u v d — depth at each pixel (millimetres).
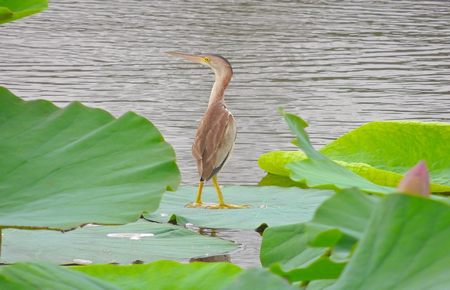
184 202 11211
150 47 24500
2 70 20719
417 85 20453
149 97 18328
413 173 3049
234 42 25594
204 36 26406
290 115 4598
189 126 15766
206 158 11602
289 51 24453
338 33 27828
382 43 26328
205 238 9539
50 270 3621
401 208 3008
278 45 25328
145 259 8609
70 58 22516
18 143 5109
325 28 28734
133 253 8742
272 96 18797
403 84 20531
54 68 21172
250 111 17281
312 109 17578
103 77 20344
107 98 18156
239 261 9156
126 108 17234
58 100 17891
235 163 13641
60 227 4375
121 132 5191
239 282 3188
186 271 4953
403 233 2992
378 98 18859
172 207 10914
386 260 2975
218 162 11625
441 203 2980
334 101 18438
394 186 10836
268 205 10953
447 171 11289
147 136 5148
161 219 10320
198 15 30625
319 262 3271
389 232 3006
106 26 27719
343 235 3201
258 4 33906
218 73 14500
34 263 3648
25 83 19422
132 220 4523
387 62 23391
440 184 10758
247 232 10344
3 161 4992
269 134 15477
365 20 30766
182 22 28969
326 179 4859
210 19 29844
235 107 17625
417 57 24266
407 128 11656
